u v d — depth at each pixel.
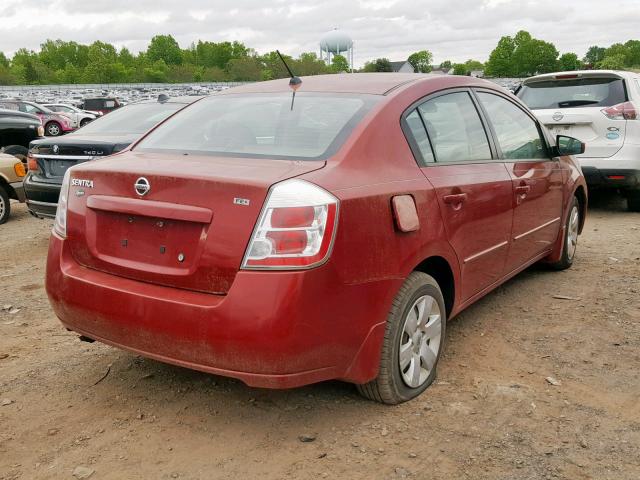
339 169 3.10
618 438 3.15
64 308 3.39
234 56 197.50
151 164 3.29
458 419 3.33
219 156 3.39
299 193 2.85
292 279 2.79
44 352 4.28
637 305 4.98
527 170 4.75
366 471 2.92
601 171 8.17
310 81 4.12
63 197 3.54
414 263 3.35
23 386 3.77
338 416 3.38
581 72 8.63
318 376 2.97
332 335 2.94
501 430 3.23
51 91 100.62
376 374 3.25
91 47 181.25
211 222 2.93
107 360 4.12
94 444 3.17
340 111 3.54
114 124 8.34
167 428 3.31
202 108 4.08
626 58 173.88
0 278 6.11
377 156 3.33
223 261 2.89
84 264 3.40
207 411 3.47
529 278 5.74
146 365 4.04
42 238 8.00
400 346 3.36
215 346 2.88
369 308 3.09
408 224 3.26
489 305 5.06
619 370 3.89
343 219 2.92
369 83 3.90
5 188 9.11
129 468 2.98
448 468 2.93
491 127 4.47
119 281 3.21
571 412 3.40
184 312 2.93
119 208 3.20
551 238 5.38
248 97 4.03
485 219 4.05
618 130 8.12
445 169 3.75
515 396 3.57
